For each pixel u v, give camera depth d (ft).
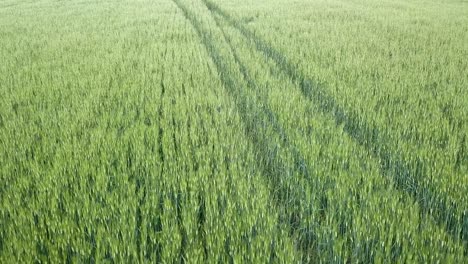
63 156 14.46
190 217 10.94
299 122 17.06
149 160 13.89
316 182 12.93
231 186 12.54
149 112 18.80
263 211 10.91
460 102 19.60
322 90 22.06
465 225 11.11
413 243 9.72
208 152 14.61
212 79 24.80
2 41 38.22
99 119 18.07
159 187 12.57
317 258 10.23
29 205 11.21
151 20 48.39
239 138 16.44
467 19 47.52
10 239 10.04
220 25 44.62
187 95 21.09
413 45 32.55
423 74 24.29
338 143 15.53
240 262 9.10
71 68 26.91
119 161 14.06
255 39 36.04
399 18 47.16
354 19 47.06
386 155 15.34
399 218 10.77
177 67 26.66
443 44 34.27
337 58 27.89
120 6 62.64
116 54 30.73
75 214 11.27
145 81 23.75
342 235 10.91
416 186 13.50
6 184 12.93
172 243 9.95
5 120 18.31
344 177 12.63
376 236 10.34
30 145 15.67
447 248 9.86
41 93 21.94
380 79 23.09
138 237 10.75
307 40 34.78
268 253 9.50
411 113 18.30
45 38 38.47
